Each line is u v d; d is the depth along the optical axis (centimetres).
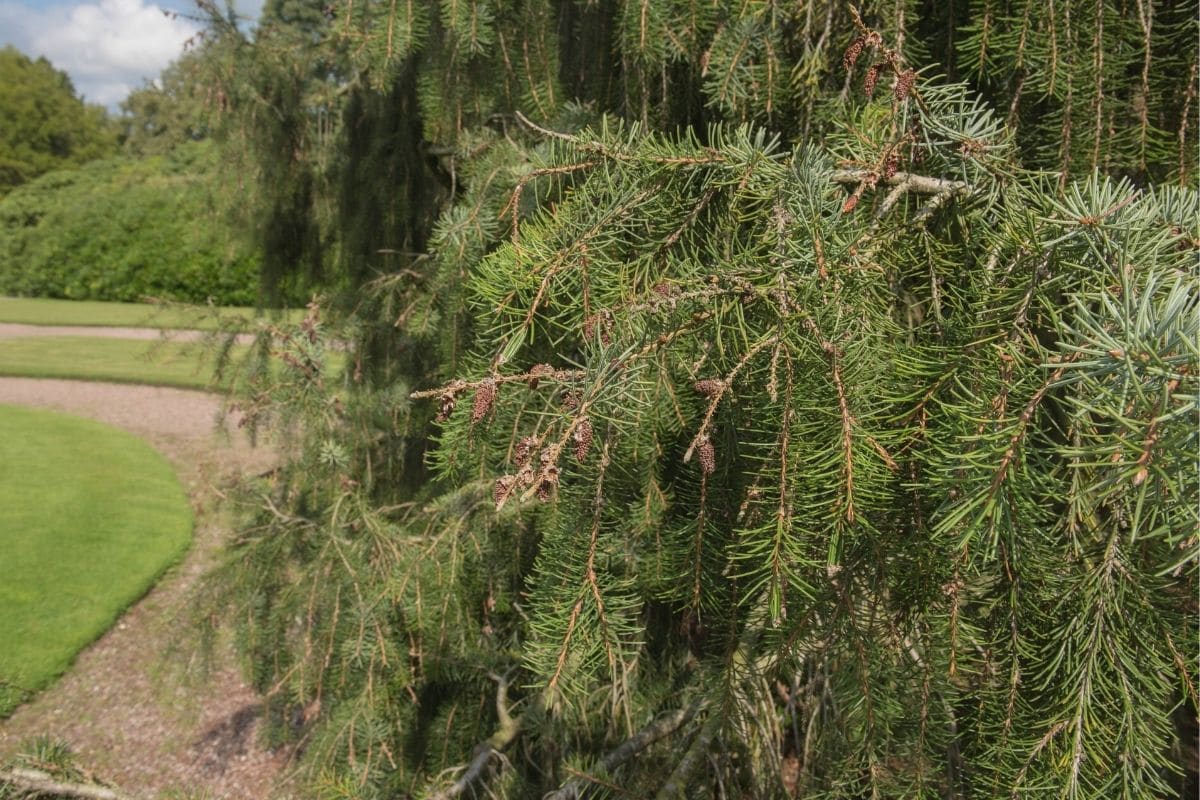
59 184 2123
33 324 1633
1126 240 81
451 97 230
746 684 128
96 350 1387
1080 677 93
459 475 149
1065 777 91
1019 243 88
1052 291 88
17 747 192
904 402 95
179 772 384
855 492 84
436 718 262
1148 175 154
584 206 115
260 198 369
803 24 163
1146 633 92
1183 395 63
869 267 96
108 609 531
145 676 465
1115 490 84
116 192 1962
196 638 325
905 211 108
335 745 231
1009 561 94
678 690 216
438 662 240
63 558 595
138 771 384
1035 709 100
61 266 1969
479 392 93
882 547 101
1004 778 99
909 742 113
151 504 705
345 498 289
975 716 110
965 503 77
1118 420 65
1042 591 98
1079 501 87
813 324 88
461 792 230
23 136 3212
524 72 212
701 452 86
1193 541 67
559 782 238
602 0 215
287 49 355
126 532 646
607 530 115
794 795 190
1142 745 91
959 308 98
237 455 840
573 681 113
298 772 240
